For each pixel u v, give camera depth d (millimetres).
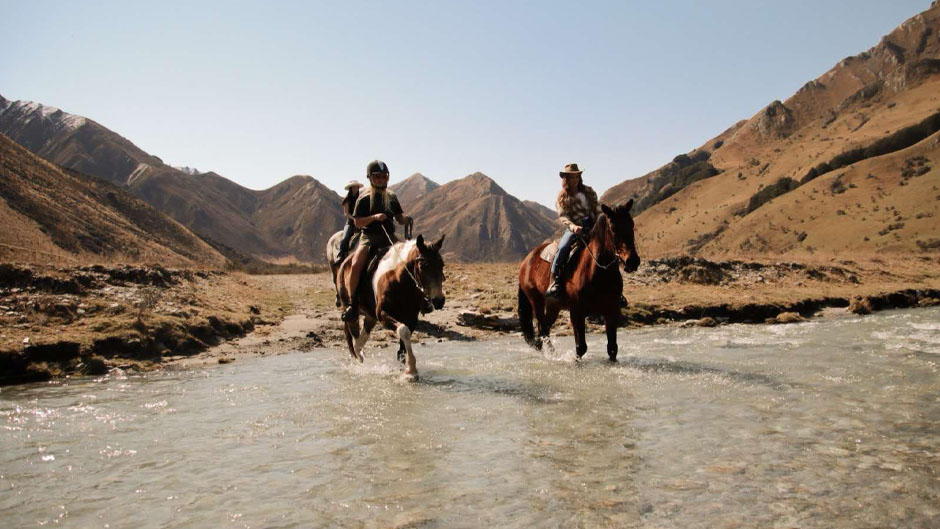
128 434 5484
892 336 10875
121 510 3797
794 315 14711
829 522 3459
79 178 116875
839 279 23156
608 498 3867
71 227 77312
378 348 11305
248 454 4887
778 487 3980
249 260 148375
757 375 7664
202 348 10812
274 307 17625
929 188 199625
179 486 4199
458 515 3654
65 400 6887
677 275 21234
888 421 5430
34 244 59094
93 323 10219
